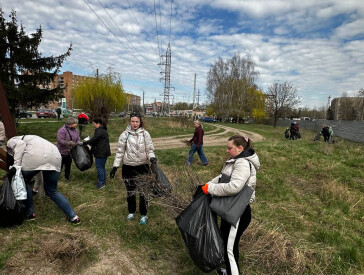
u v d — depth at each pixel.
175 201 3.09
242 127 32.69
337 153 10.14
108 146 4.97
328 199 5.09
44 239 2.90
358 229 3.91
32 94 12.64
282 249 2.99
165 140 14.59
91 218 3.55
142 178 3.26
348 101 47.22
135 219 3.65
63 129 4.99
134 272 2.53
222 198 2.21
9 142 3.06
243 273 2.65
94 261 2.61
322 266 2.86
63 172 5.74
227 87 46.97
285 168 7.48
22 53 12.21
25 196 2.95
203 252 2.12
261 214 4.17
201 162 7.86
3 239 2.83
